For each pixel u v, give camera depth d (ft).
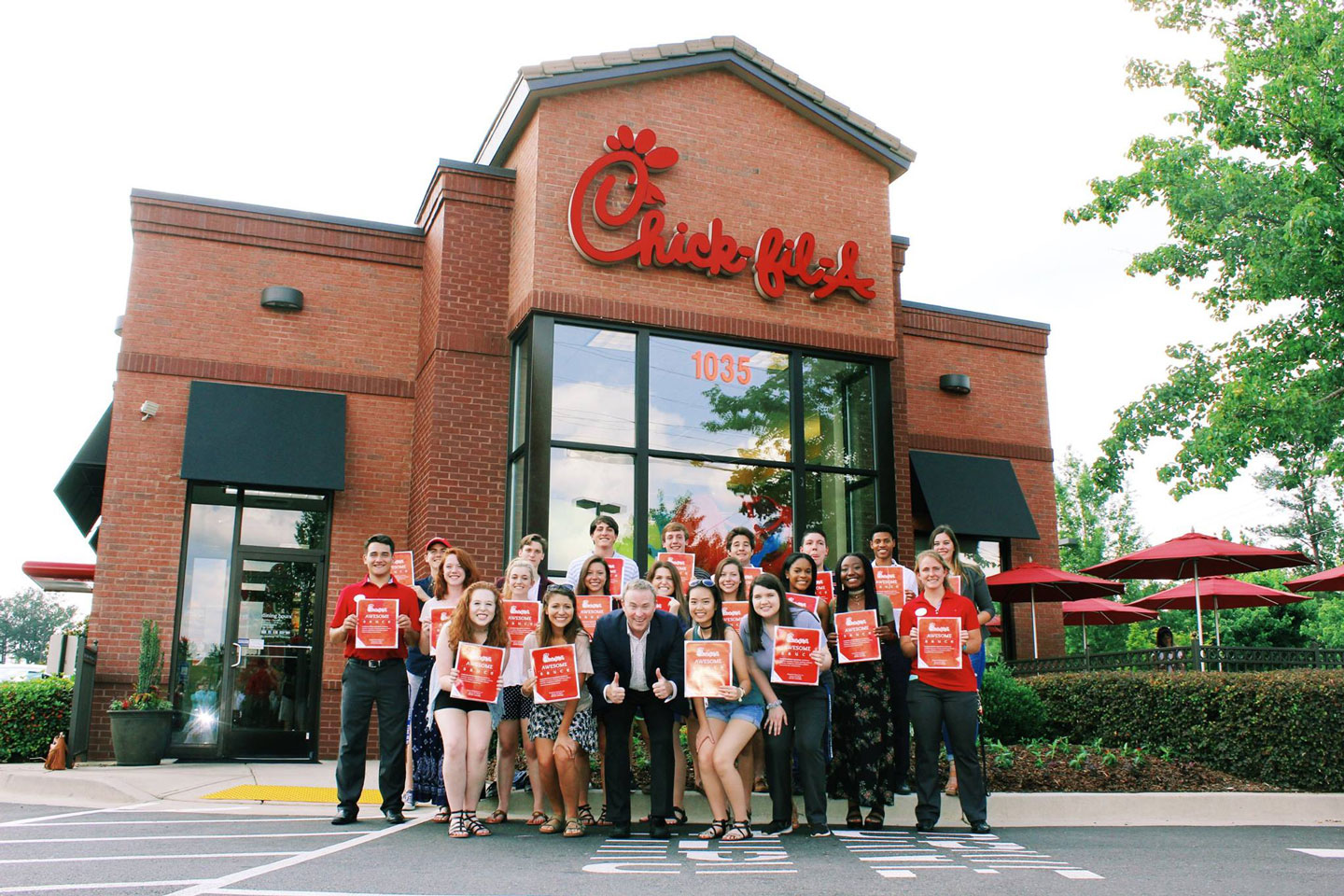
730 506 43.16
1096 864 19.63
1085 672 42.75
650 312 42.78
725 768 23.11
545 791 24.45
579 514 40.96
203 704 41.68
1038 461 60.39
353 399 45.55
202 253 44.57
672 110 45.14
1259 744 32.45
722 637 24.00
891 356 46.98
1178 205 57.88
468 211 44.68
